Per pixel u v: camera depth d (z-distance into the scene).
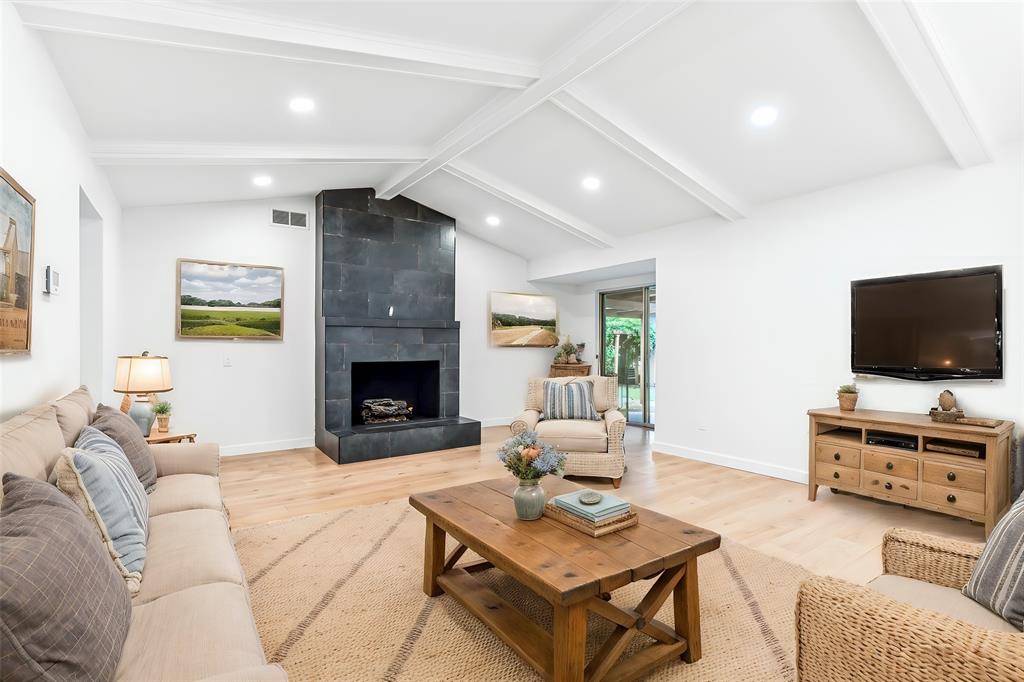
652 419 6.89
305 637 2.00
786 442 4.27
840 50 2.65
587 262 6.28
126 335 4.57
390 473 4.45
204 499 2.34
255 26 2.33
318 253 5.46
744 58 2.82
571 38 2.76
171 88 2.79
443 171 4.94
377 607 2.24
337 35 2.49
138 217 4.64
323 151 4.03
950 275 3.36
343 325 5.20
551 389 4.63
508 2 2.41
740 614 2.20
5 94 1.84
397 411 5.67
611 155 4.17
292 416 5.43
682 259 5.11
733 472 4.50
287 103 3.18
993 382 3.25
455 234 6.27
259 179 4.50
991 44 2.42
